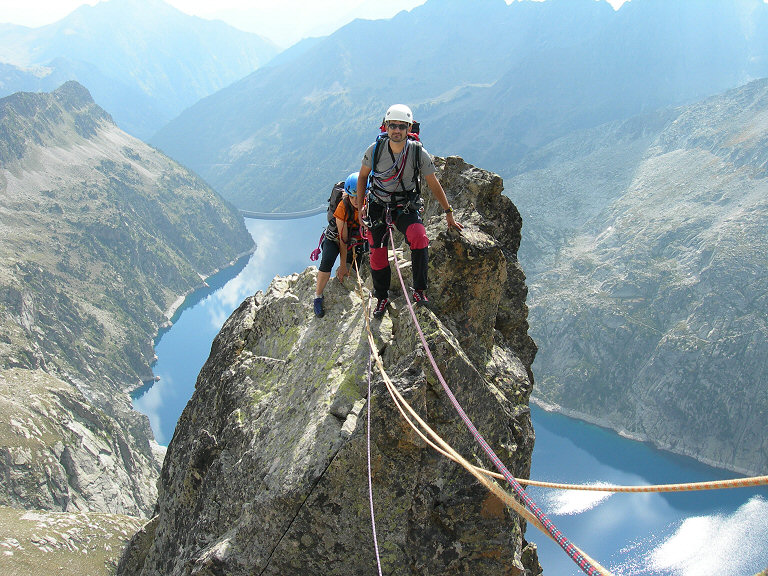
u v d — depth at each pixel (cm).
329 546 845
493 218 1199
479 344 1048
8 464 9831
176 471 1251
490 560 834
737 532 15138
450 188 1213
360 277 1172
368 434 780
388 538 829
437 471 823
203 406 1259
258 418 1039
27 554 3309
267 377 1109
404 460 816
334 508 838
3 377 11969
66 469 10519
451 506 827
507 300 1202
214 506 1018
